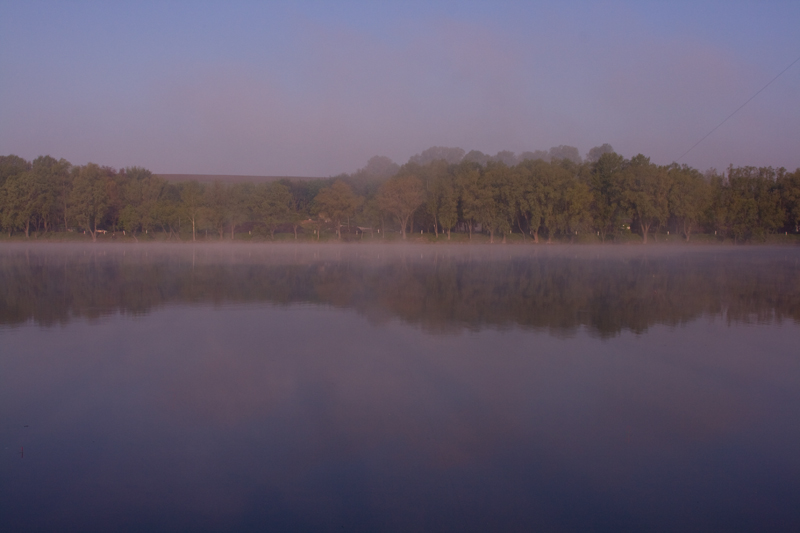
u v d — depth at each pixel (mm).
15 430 8688
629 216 70562
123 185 79688
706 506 6609
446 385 10734
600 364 12156
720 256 50094
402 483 7137
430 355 12844
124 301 20672
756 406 9688
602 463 7648
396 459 7742
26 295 22312
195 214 75875
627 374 11461
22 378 11148
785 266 38156
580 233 73562
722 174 74188
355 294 22531
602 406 9672
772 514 6449
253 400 9930
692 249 64188
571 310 18812
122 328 15781
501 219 72875
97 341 14195
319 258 45844
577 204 69625
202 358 12578
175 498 6809
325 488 7035
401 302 20453
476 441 8297
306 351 13188
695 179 70562
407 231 86562
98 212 76188
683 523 6277
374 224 79750
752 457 7832
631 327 16094
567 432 8602
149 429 8719
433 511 6527
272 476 7312
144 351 13195
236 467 7543
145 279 28219
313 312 18328
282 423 8938
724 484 7105
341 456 7828
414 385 10727
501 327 15961
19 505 6637
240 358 12586
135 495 6875
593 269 35219
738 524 6270
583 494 6895
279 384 10789
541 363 12211
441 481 7184
